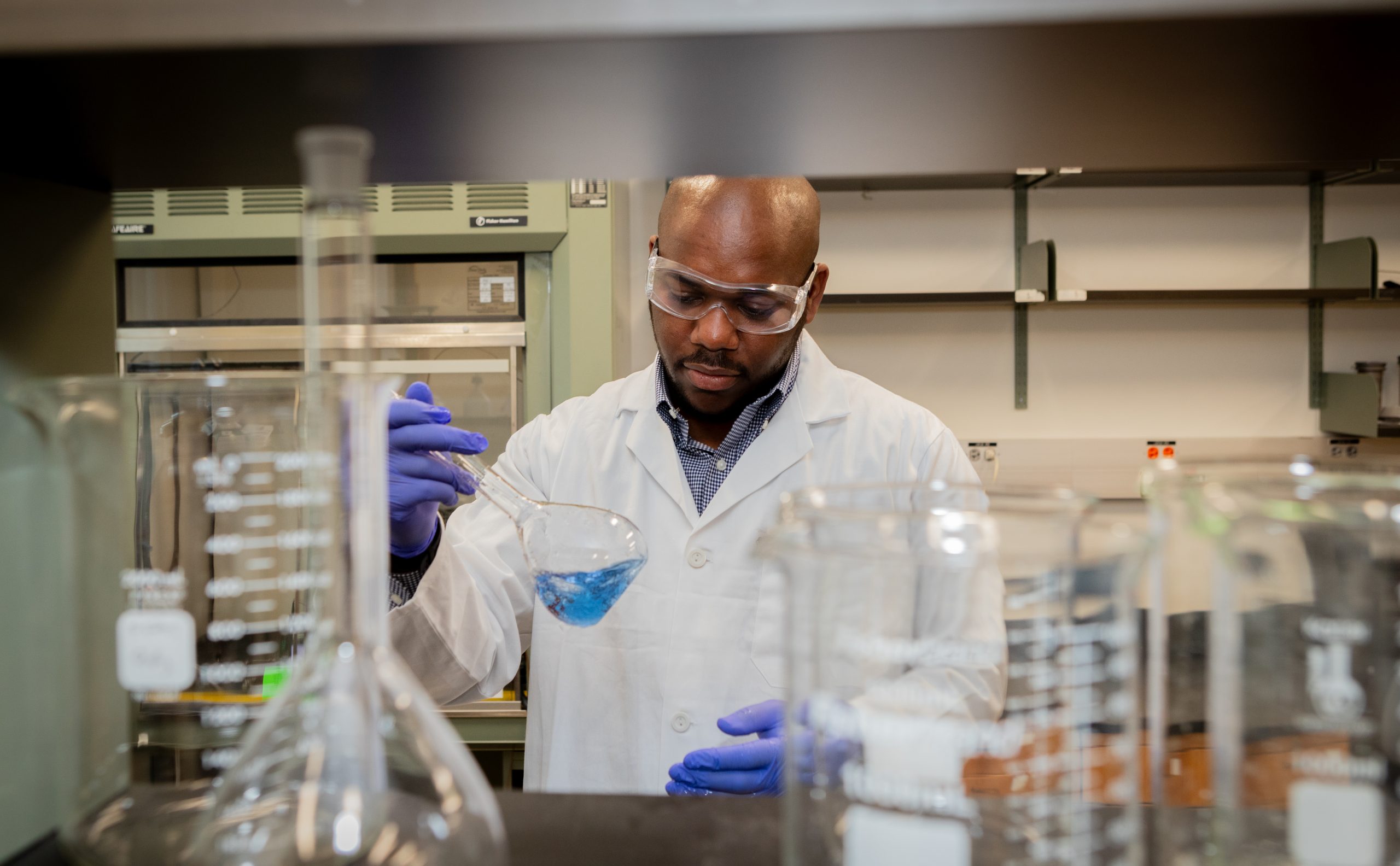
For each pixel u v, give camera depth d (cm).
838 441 161
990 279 344
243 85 48
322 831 43
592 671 154
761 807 65
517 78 48
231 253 258
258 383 53
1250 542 44
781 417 160
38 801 60
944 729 41
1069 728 42
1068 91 51
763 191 138
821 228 344
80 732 54
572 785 153
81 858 50
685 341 146
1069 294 308
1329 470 57
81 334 71
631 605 156
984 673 41
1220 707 46
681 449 167
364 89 49
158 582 53
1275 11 40
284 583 54
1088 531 44
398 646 132
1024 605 42
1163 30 42
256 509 54
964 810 41
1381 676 43
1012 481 342
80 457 53
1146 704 60
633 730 153
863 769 42
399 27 40
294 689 47
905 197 343
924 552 44
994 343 346
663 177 73
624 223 297
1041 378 348
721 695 148
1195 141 64
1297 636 44
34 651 61
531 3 39
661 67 46
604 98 51
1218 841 46
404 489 112
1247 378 348
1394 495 45
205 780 54
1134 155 68
